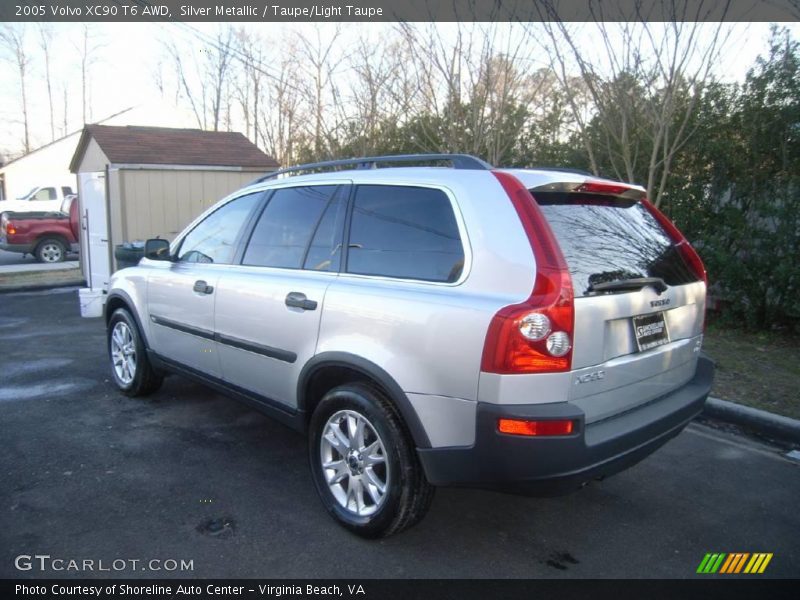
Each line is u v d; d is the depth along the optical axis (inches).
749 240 303.4
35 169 1203.2
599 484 155.3
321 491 132.9
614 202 133.9
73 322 342.0
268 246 154.8
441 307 107.9
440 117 364.8
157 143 415.2
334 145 455.5
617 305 110.6
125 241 389.1
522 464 99.9
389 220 127.0
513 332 98.5
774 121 294.4
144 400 208.4
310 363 131.1
